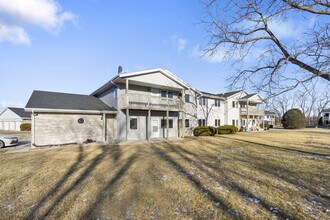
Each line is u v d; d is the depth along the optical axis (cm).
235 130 2359
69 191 474
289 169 680
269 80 689
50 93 1692
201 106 2348
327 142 1516
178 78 1867
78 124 1482
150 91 1819
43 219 344
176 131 2003
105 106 1694
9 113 3916
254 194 454
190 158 873
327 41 544
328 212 367
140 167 707
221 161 810
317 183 533
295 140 1658
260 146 1285
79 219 342
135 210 374
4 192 473
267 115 4659
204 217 346
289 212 366
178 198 430
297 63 628
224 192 464
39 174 623
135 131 1705
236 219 340
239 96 2905
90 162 796
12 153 1043
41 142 1320
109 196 442
